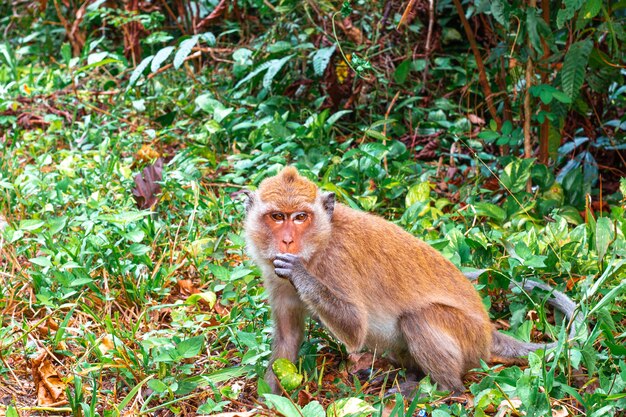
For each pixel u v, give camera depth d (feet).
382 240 19.45
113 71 38.58
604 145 30.40
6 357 19.19
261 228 18.69
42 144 31.60
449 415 16.08
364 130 30.58
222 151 31.65
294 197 18.40
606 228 21.07
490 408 17.24
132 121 34.35
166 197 26.04
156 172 27.04
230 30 36.68
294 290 19.11
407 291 19.15
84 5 39.75
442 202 26.40
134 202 25.70
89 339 18.78
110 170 27.35
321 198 18.93
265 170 27.86
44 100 34.99
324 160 27.63
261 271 19.42
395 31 33.37
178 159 29.32
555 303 20.58
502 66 29.66
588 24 28.37
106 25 42.83
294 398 18.07
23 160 30.89
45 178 27.07
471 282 21.43
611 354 18.16
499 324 21.72
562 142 31.53
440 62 33.63
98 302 21.53
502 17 26.04
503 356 19.89
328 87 32.58
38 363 18.40
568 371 17.62
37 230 22.82
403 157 29.48
